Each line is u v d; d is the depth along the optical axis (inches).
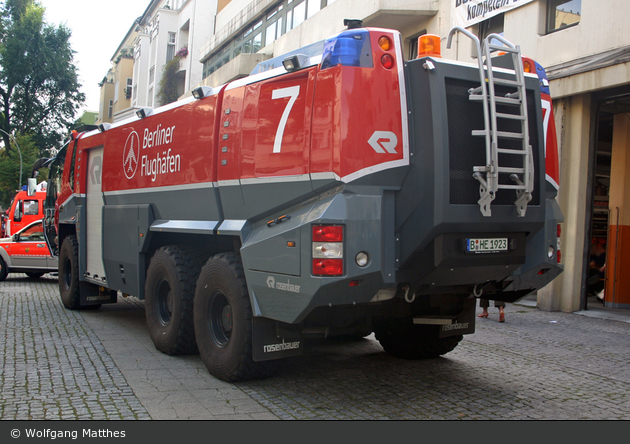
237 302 181.5
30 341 250.1
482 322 349.1
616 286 417.1
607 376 220.7
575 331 324.2
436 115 148.4
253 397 175.8
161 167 238.7
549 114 190.7
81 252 329.1
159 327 235.6
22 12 1855.3
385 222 154.6
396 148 152.9
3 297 410.0
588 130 392.2
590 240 399.9
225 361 187.0
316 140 155.3
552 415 167.3
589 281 460.8
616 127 425.1
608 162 472.4
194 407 163.9
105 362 215.5
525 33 413.4
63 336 263.6
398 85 154.9
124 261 270.2
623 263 415.2
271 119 174.2
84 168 328.8
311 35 640.4
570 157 397.4
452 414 164.4
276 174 169.6
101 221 300.7
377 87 151.9
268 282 167.0
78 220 329.4
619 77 347.3
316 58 161.5
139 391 178.7
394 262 155.9
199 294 202.1
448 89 152.7
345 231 147.2
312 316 168.7
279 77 173.6
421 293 169.8
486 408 171.6
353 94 149.4
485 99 149.6
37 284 517.7
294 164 163.0
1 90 1833.2
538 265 183.3
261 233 174.7
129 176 268.7
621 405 181.2
